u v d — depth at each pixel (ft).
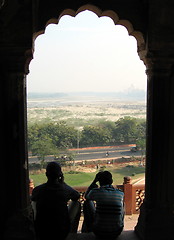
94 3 9.61
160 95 9.96
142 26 9.77
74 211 10.15
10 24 8.95
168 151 10.27
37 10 9.50
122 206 9.73
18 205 9.80
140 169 75.41
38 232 8.96
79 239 10.12
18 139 9.56
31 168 60.80
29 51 9.22
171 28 9.55
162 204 10.32
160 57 9.68
